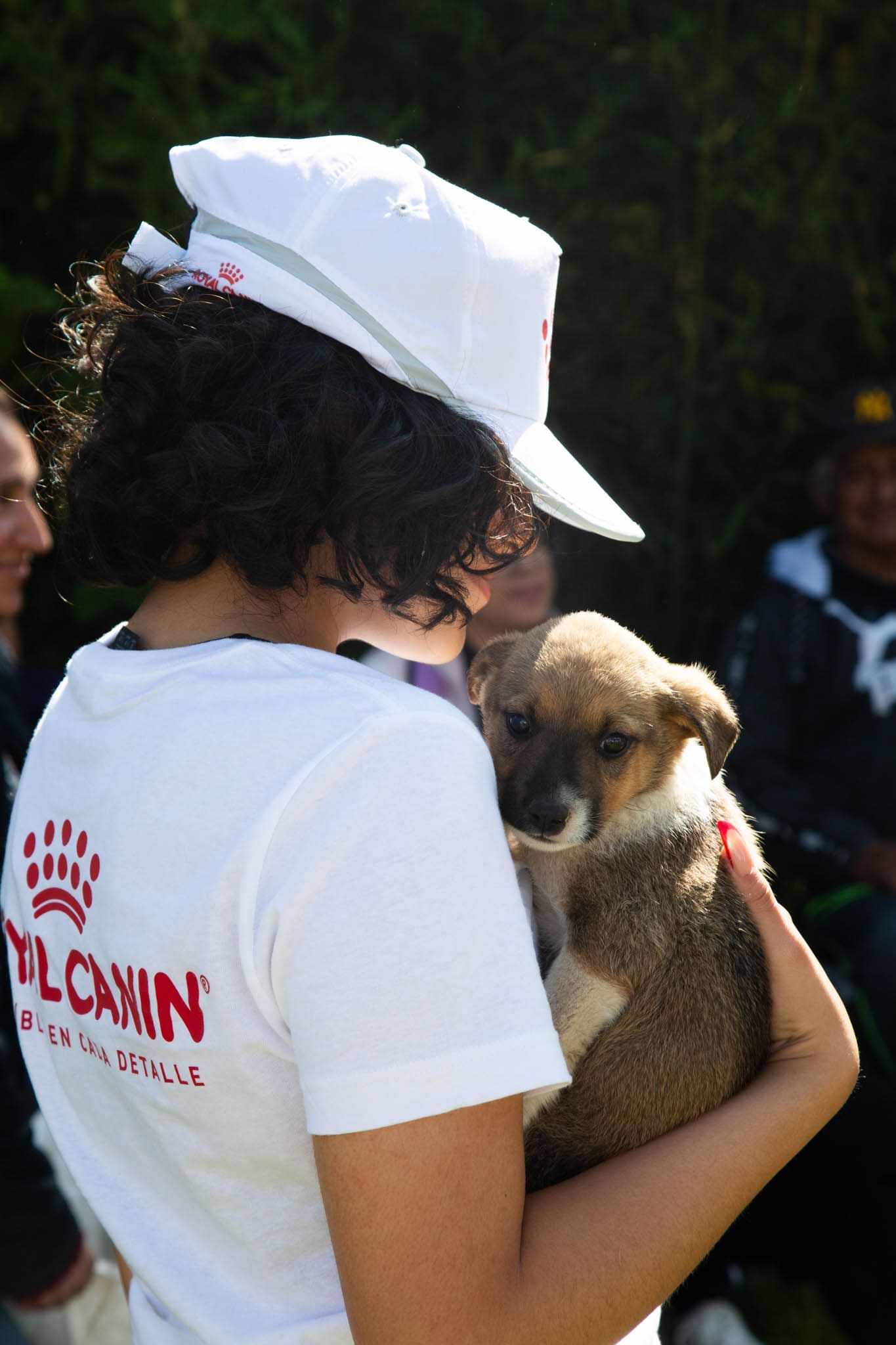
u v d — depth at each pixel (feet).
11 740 9.86
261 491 4.65
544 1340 4.20
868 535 15.74
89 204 15.83
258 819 4.12
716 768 8.34
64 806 4.77
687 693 8.59
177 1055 4.28
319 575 4.95
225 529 4.67
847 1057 5.74
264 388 4.69
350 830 4.09
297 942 4.03
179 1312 4.51
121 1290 9.33
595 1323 4.33
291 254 4.74
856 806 15.55
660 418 17.72
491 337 5.02
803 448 18.45
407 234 4.75
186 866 4.22
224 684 4.45
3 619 12.51
